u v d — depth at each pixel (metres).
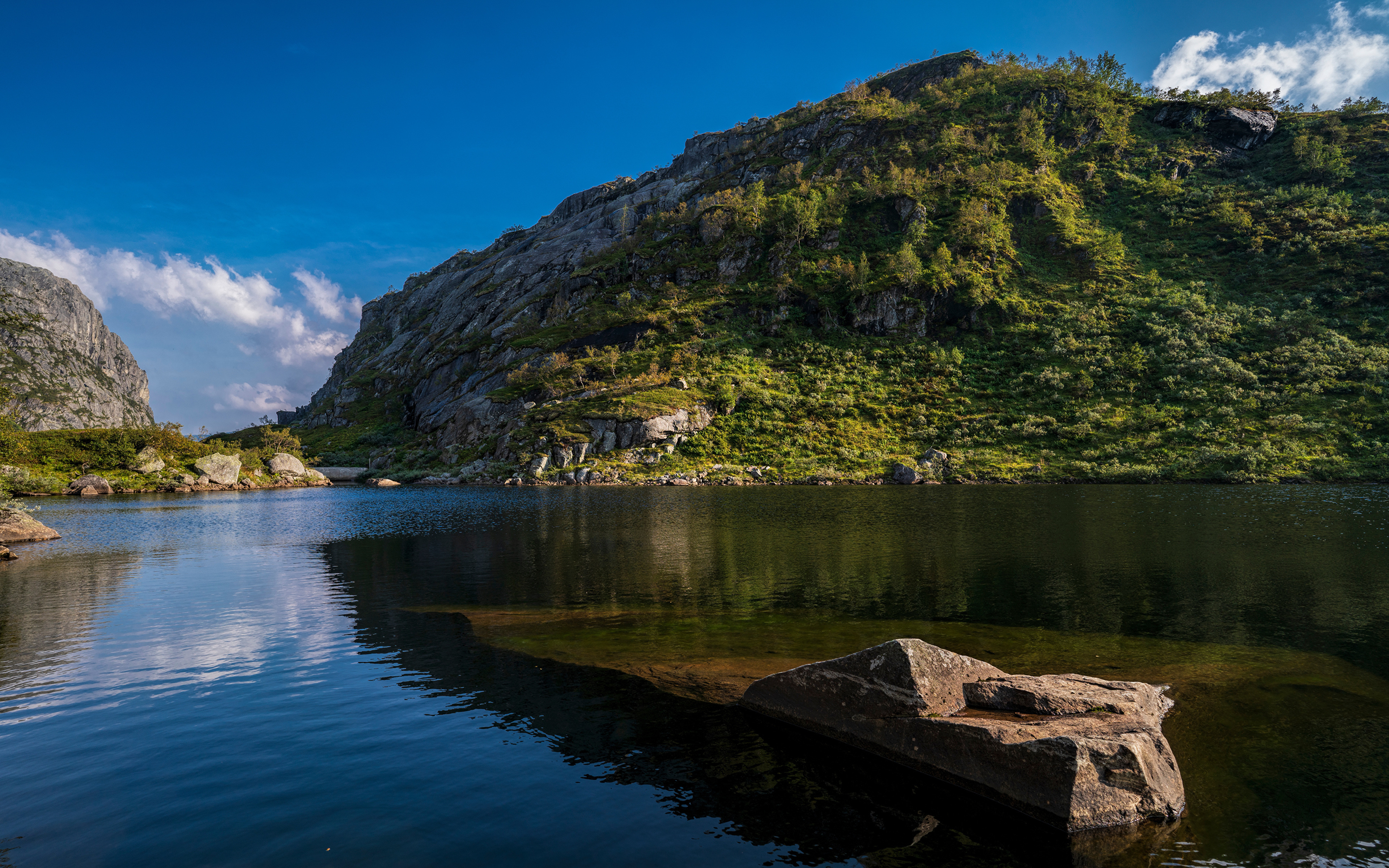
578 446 119.88
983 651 16.20
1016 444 101.44
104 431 126.06
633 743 11.06
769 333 155.25
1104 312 131.88
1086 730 9.41
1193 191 171.88
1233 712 11.87
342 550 39.00
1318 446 83.44
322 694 13.60
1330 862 7.53
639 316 166.00
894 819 8.66
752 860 7.65
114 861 7.52
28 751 10.77
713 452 115.31
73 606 23.34
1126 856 7.77
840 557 32.41
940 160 199.75
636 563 31.81
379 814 8.63
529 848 7.82
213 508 77.69
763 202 197.25
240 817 8.54
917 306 143.75
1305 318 113.56
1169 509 51.75
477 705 12.85
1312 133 183.25
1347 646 16.25
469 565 32.50
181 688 14.12
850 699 11.15
